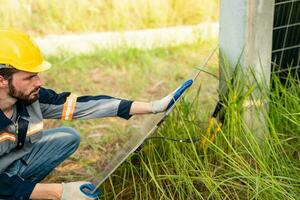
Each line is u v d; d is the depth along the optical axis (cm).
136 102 336
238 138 367
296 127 393
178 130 384
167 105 333
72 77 591
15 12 727
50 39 680
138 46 655
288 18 410
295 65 430
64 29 705
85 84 577
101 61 624
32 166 352
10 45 297
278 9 403
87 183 312
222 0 368
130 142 357
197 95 403
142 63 621
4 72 294
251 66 373
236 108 368
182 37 680
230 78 374
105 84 579
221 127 378
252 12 360
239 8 360
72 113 334
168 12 727
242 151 369
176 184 362
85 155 448
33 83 302
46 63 310
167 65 615
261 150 378
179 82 576
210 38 672
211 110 420
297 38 420
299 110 388
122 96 555
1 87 298
